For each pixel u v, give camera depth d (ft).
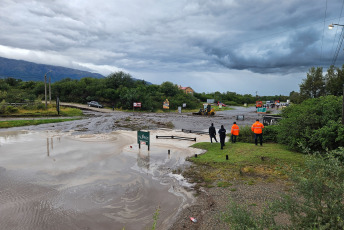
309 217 11.79
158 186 28.63
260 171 32.73
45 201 24.23
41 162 38.01
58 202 24.07
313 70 113.80
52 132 68.90
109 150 46.93
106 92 193.98
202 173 33.12
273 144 48.73
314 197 11.93
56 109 128.47
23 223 20.13
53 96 201.46
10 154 42.80
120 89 198.90
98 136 62.95
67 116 116.47
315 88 112.16
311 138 37.91
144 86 232.94
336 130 35.17
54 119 97.55
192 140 57.00
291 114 47.85
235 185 28.25
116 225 20.04
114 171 34.09
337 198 11.35
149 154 44.01
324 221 11.35
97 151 45.96
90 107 168.35
